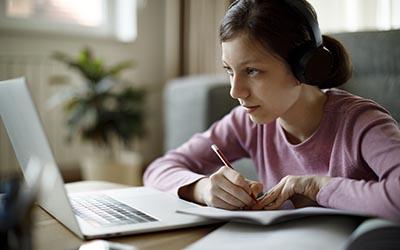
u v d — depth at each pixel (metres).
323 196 0.74
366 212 0.66
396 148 0.74
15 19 3.05
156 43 3.62
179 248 0.59
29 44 3.07
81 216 0.71
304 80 0.80
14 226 0.44
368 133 0.83
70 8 3.28
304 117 0.94
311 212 0.64
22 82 0.55
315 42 0.80
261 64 0.78
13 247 0.45
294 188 0.77
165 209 0.76
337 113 0.92
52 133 3.10
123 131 2.88
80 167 3.23
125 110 2.91
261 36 0.76
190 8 3.39
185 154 1.08
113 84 2.92
